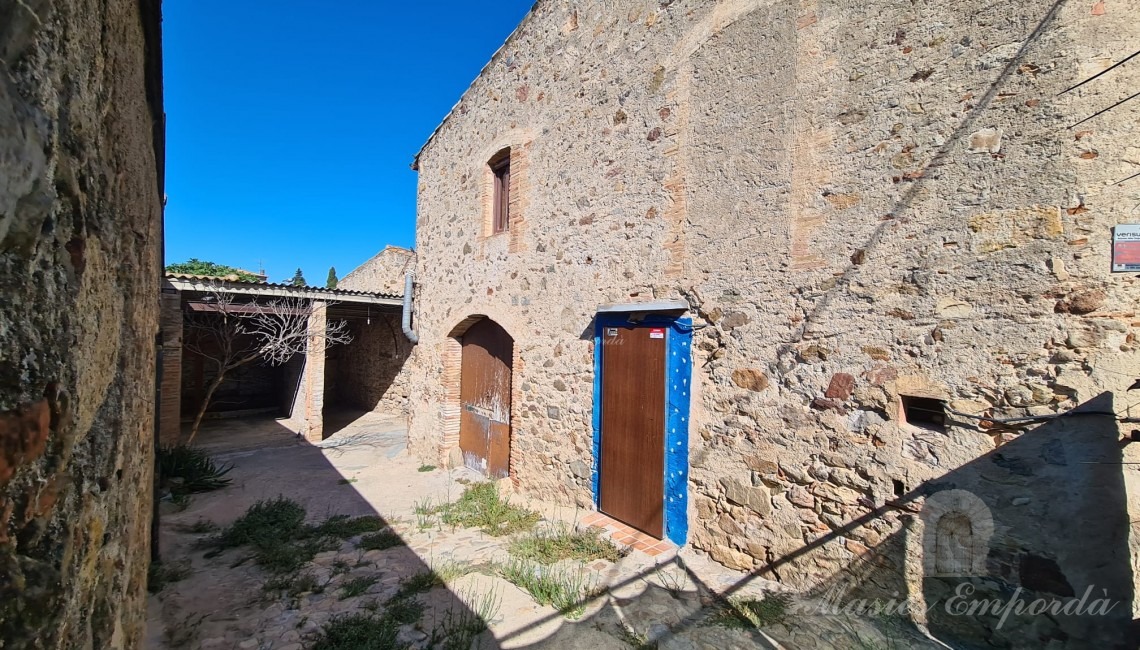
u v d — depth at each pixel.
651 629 2.87
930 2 2.71
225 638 2.83
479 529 4.55
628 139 4.30
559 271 4.99
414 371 7.91
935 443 2.62
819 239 3.08
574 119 4.86
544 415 5.15
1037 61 2.39
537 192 5.30
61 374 0.92
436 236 7.39
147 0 1.94
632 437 4.23
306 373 9.58
